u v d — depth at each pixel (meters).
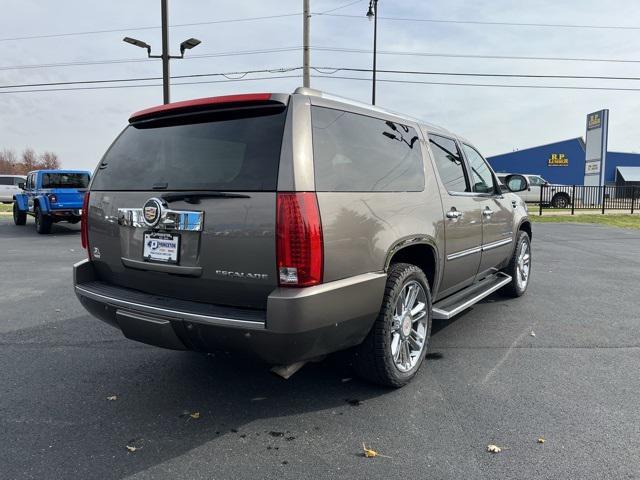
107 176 3.60
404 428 3.08
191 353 4.45
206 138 3.10
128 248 3.38
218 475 2.60
